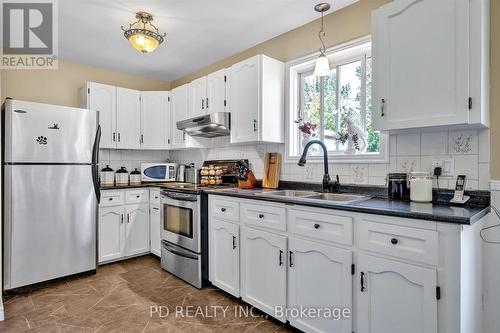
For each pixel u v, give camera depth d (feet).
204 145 11.66
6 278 7.77
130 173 12.16
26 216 8.09
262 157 9.55
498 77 5.13
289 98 8.75
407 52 5.27
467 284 4.18
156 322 6.42
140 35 7.37
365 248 4.83
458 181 5.37
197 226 8.16
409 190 6.07
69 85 11.24
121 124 11.51
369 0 7.02
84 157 9.16
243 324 6.35
